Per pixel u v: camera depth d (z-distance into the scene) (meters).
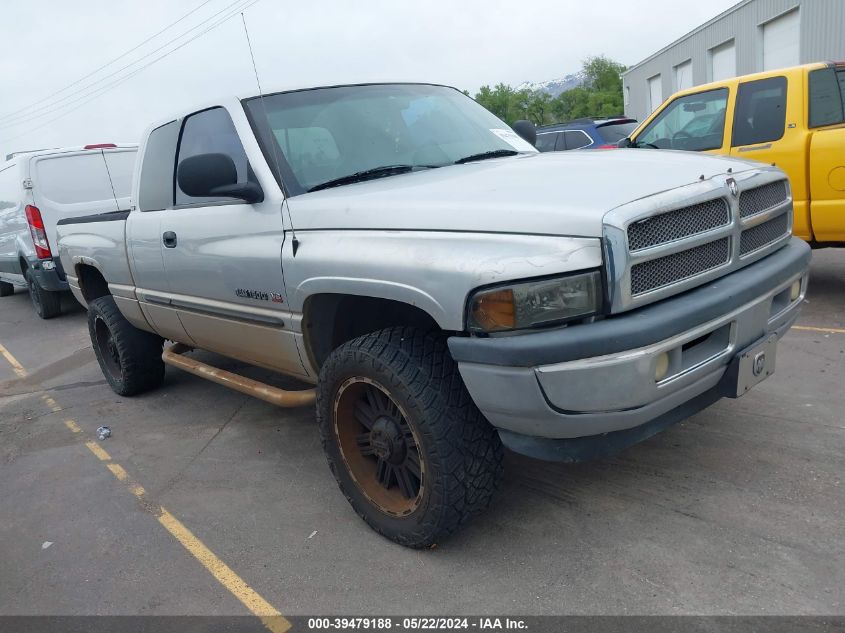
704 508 3.00
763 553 2.66
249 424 4.64
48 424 5.15
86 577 3.07
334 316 3.15
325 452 3.21
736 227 2.73
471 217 2.52
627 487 3.24
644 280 2.40
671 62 27.80
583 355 2.29
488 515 3.14
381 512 3.02
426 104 3.98
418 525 2.84
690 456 3.45
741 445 3.50
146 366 5.30
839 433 3.52
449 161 3.61
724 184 2.68
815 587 2.46
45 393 6.01
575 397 2.32
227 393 5.30
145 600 2.86
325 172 3.38
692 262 2.58
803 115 5.68
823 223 5.62
